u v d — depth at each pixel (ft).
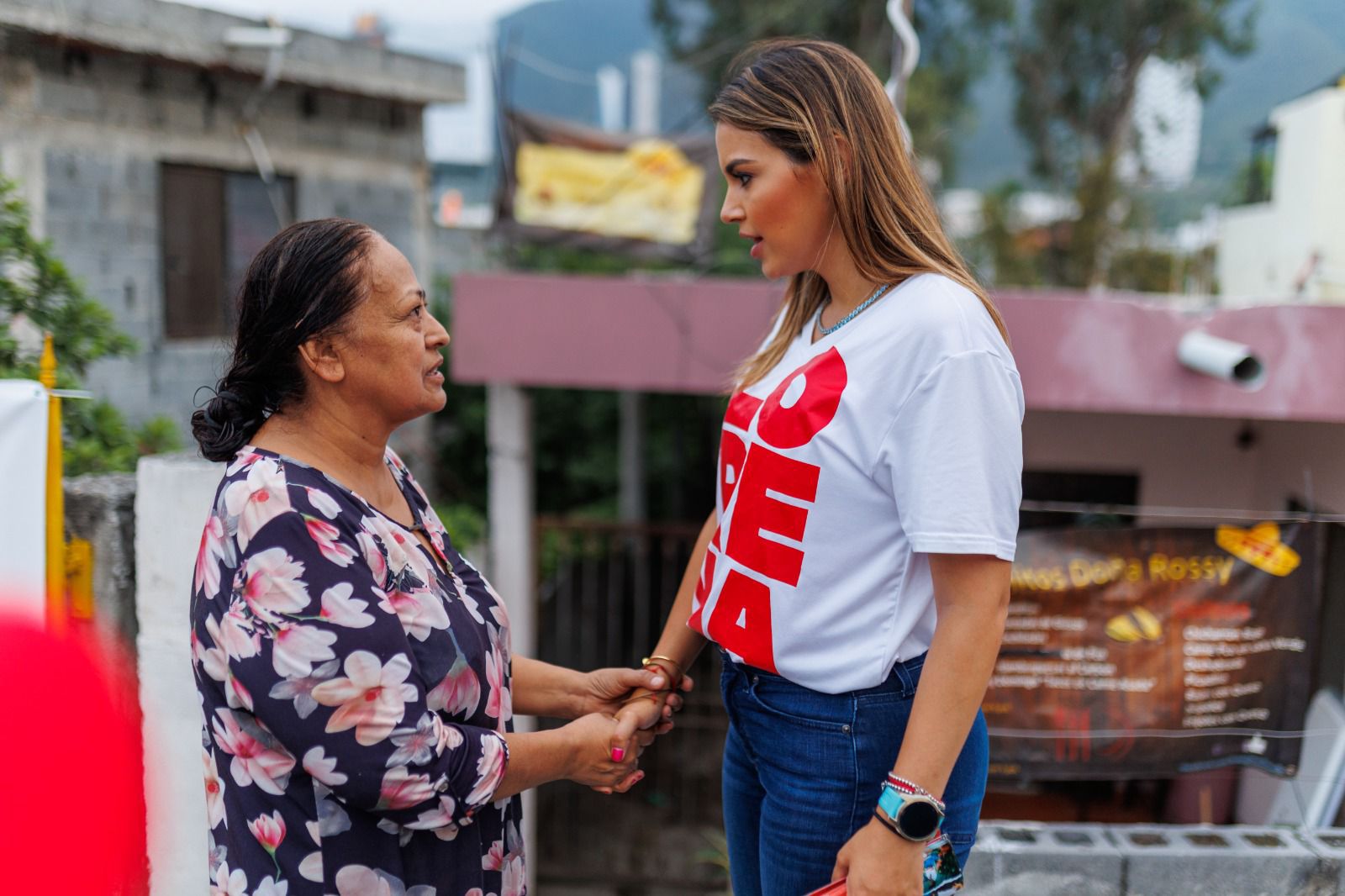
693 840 22.75
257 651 4.22
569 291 18.13
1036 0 50.93
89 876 8.06
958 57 49.75
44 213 20.92
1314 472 15.60
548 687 5.90
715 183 28.50
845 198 4.54
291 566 4.24
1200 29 48.16
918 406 4.30
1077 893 7.49
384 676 4.28
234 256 25.45
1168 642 9.59
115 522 8.82
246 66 24.16
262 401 4.76
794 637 4.70
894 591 4.58
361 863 4.47
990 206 47.34
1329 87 29.99
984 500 4.20
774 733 4.88
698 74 45.52
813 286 5.19
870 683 4.62
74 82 21.38
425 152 31.58
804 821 4.79
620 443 33.42
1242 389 15.65
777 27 45.03
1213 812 13.83
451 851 4.70
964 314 4.33
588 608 27.22
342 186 28.55
